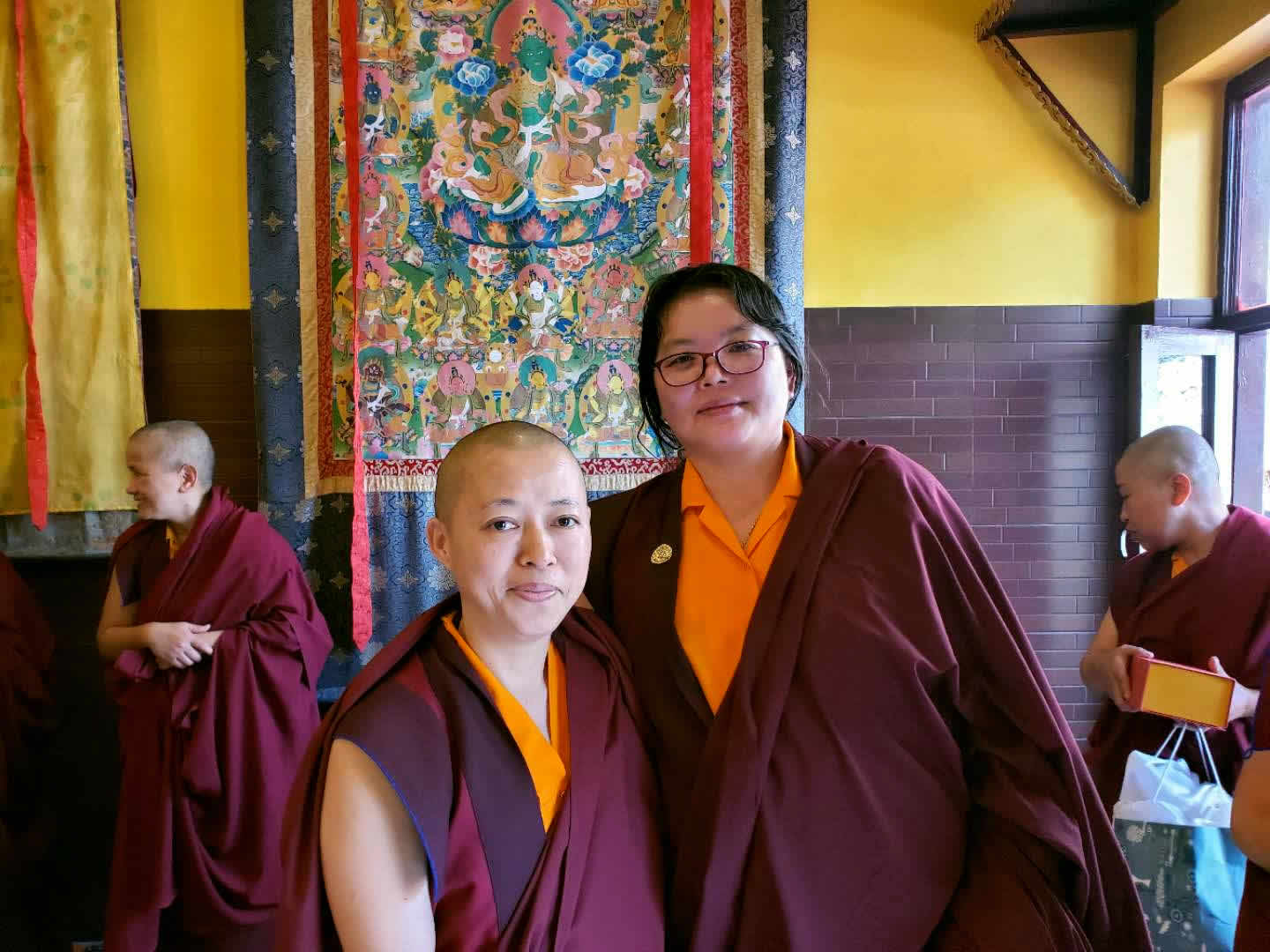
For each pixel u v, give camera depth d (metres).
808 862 0.85
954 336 2.43
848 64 2.39
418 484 2.22
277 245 2.18
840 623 0.88
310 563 2.22
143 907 1.71
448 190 2.20
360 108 2.18
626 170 2.21
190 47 2.28
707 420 0.97
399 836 0.70
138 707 1.78
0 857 1.89
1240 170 2.28
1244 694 1.29
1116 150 2.41
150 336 2.31
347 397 2.23
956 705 0.92
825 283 2.42
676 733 0.93
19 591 1.97
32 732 1.97
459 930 0.72
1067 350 2.43
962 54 2.39
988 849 0.91
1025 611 2.46
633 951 0.81
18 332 2.17
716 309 0.96
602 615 1.06
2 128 2.15
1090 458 2.45
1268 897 0.91
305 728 1.90
